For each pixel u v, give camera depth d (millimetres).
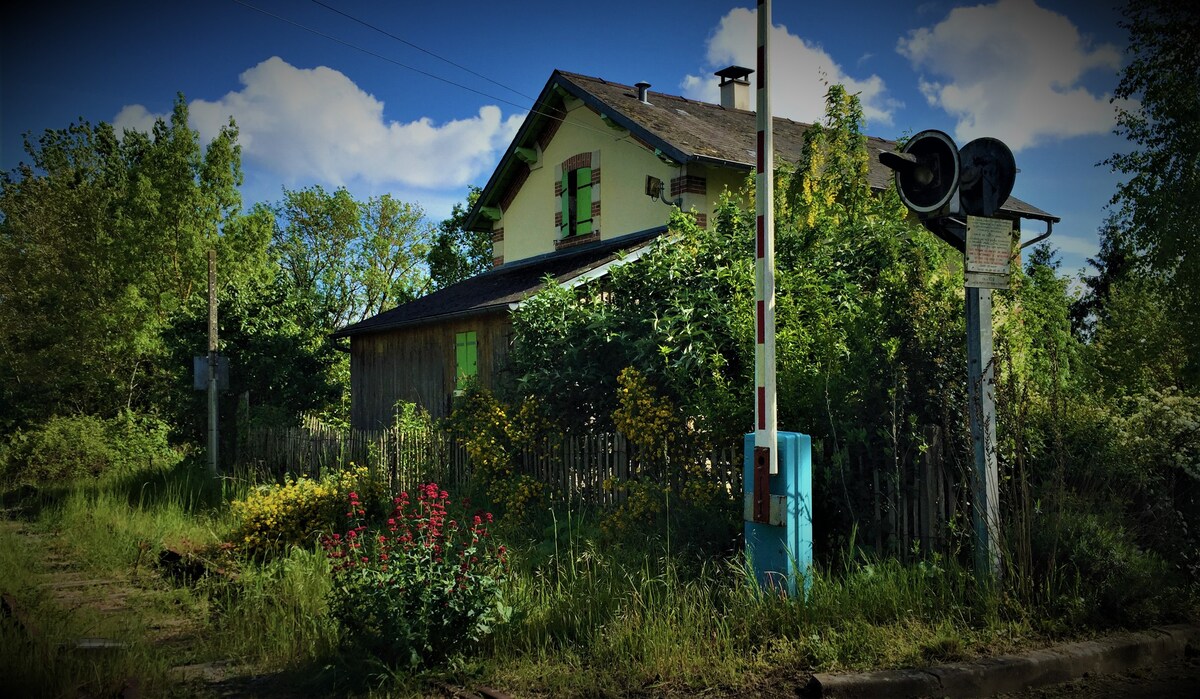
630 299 9867
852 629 5102
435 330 16375
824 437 6691
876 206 11656
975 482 5965
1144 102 10258
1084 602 5500
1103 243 20203
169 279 26625
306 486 10008
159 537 9703
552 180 17625
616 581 6090
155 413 21422
